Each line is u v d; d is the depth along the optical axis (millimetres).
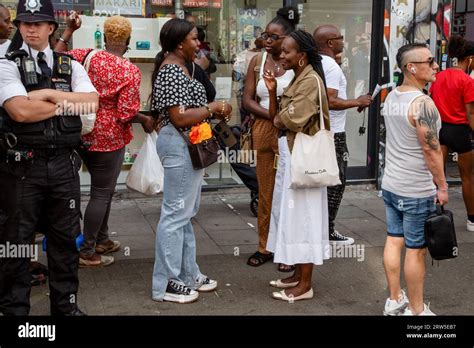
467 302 4426
